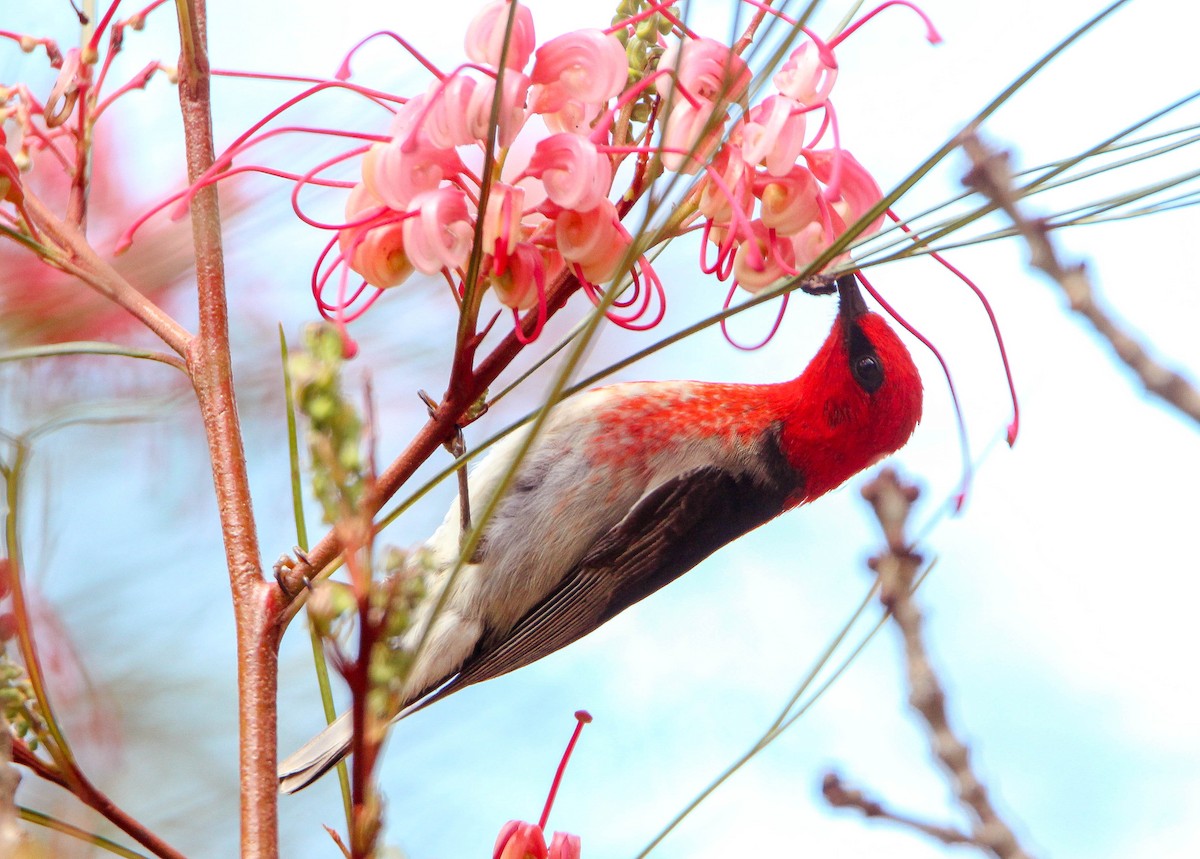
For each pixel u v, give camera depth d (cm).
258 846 142
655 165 119
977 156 137
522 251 141
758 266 134
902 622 143
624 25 143
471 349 142
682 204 143
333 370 111
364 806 115
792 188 143
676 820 143
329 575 143
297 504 143
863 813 143
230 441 144
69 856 133
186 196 139
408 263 142
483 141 143
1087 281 136
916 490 143
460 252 142
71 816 143
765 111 143
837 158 142
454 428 143
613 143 143
